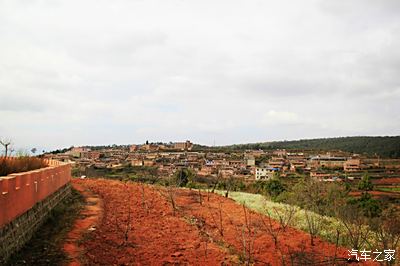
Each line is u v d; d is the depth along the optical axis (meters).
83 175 43.31
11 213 9.17
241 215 18.28
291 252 11.88
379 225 15.48
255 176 64.44
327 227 17.61
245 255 11.24
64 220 13.90
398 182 60.38
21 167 14.48
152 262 10.15
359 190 46.81
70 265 9.02
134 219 15.13
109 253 10.45
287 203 28.89
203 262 10.51
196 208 19.50
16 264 8.73
